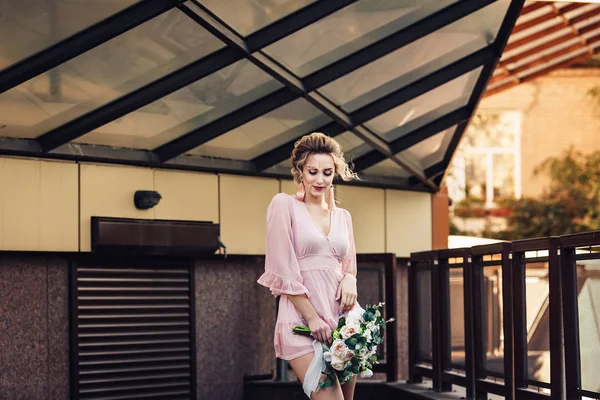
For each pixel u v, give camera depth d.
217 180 8.61
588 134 22.92
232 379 8.80
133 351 8.09
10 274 7.32
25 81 6.16
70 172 7.55
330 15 6.49
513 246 6.13
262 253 8.92
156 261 8.30
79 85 6.58
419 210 10.34
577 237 5.32
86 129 7.14
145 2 5.75
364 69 7.47
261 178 8.96
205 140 7.90
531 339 5.99
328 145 4.55
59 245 7.45
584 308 5.32
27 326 7.41
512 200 21.64
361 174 9.78
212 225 8.41
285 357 4.44
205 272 8.67
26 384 7.38
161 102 7.21
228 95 7.39
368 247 9.84
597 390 5.20
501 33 7.53
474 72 8.09
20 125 7.03
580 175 22.08
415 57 7.50
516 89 23.05
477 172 22.97
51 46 5.94
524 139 22.95
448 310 7.55
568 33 12.03
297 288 4.36
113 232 7.68
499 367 6.68
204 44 6.43
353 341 4.27
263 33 6.49
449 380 7.45
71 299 7.67
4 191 7.15
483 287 6.89
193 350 8.50
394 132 8.94
